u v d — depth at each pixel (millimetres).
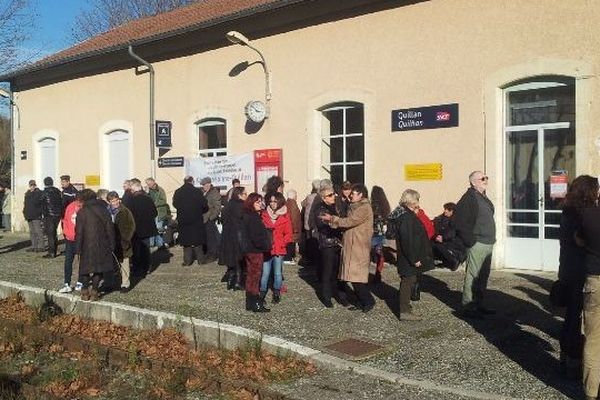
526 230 10781
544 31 10188
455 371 6043
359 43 12656
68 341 7578
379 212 10859
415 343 6926
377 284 10031
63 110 20109
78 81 19516
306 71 13633
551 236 10469
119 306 8727
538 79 10445
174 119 16672
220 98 15523
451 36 11305
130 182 11516
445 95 11406
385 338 7125
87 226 9047
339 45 12992
